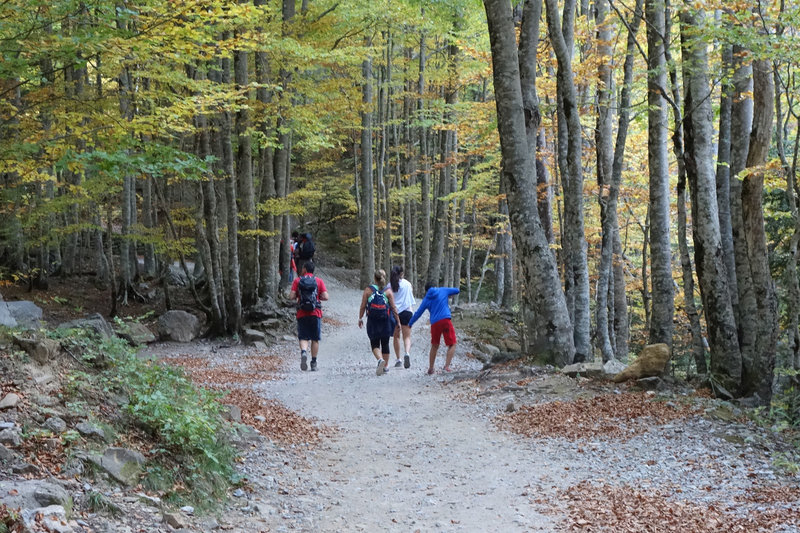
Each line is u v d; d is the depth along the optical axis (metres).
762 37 7.04
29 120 8.57
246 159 16.45
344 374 11.26
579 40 13.28
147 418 4.98
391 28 18.48
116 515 3.76
